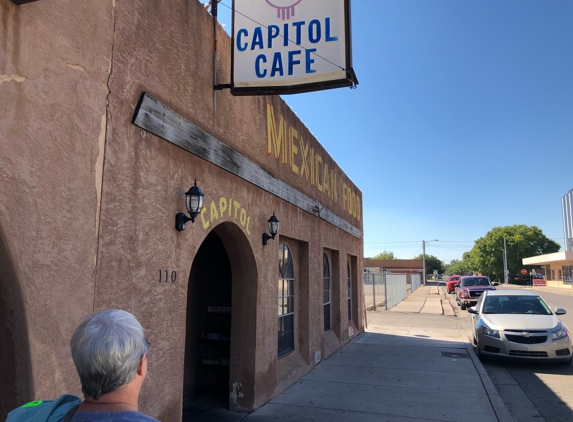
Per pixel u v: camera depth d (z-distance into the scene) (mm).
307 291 8641
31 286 2811
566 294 40531
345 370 8664
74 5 3227
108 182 3500
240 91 5180
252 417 5859
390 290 26516
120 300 3594
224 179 5410
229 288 7074
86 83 3311
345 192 12484
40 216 2889
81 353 1516
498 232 83375
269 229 6680
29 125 2822
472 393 7078
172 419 4230
